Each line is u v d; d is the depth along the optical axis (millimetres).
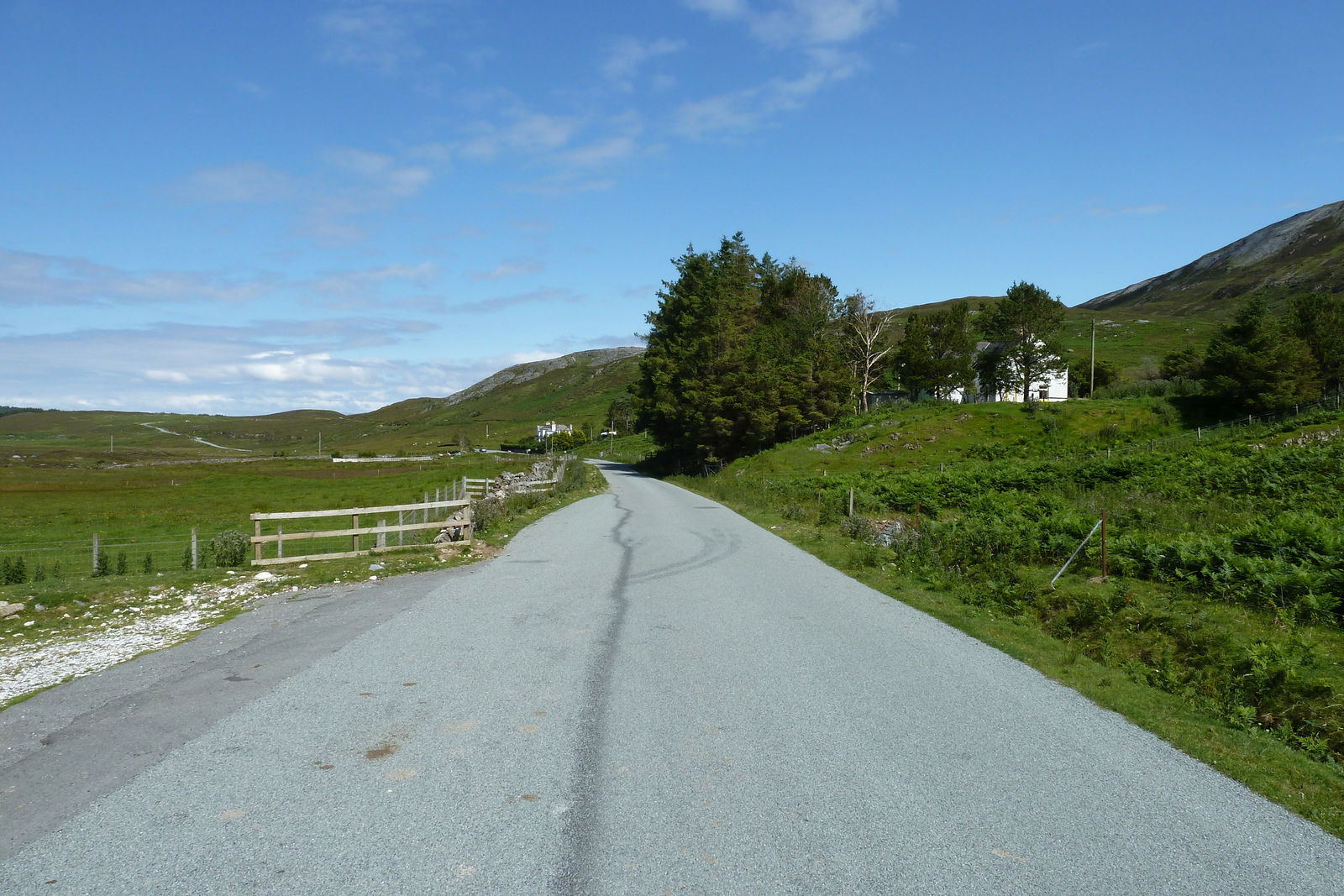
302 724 5844
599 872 3719
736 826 4227
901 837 4133
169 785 4742
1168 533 14523
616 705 6273
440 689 6680
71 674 7660
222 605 11156
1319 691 6578
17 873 3699
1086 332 153625
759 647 8211
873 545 15617
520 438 175875
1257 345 56719
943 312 83562
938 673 7348
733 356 57656
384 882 3625
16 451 144125
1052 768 5141
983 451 51719
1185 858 3975
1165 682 7383
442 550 15453
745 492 31078
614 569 13531
